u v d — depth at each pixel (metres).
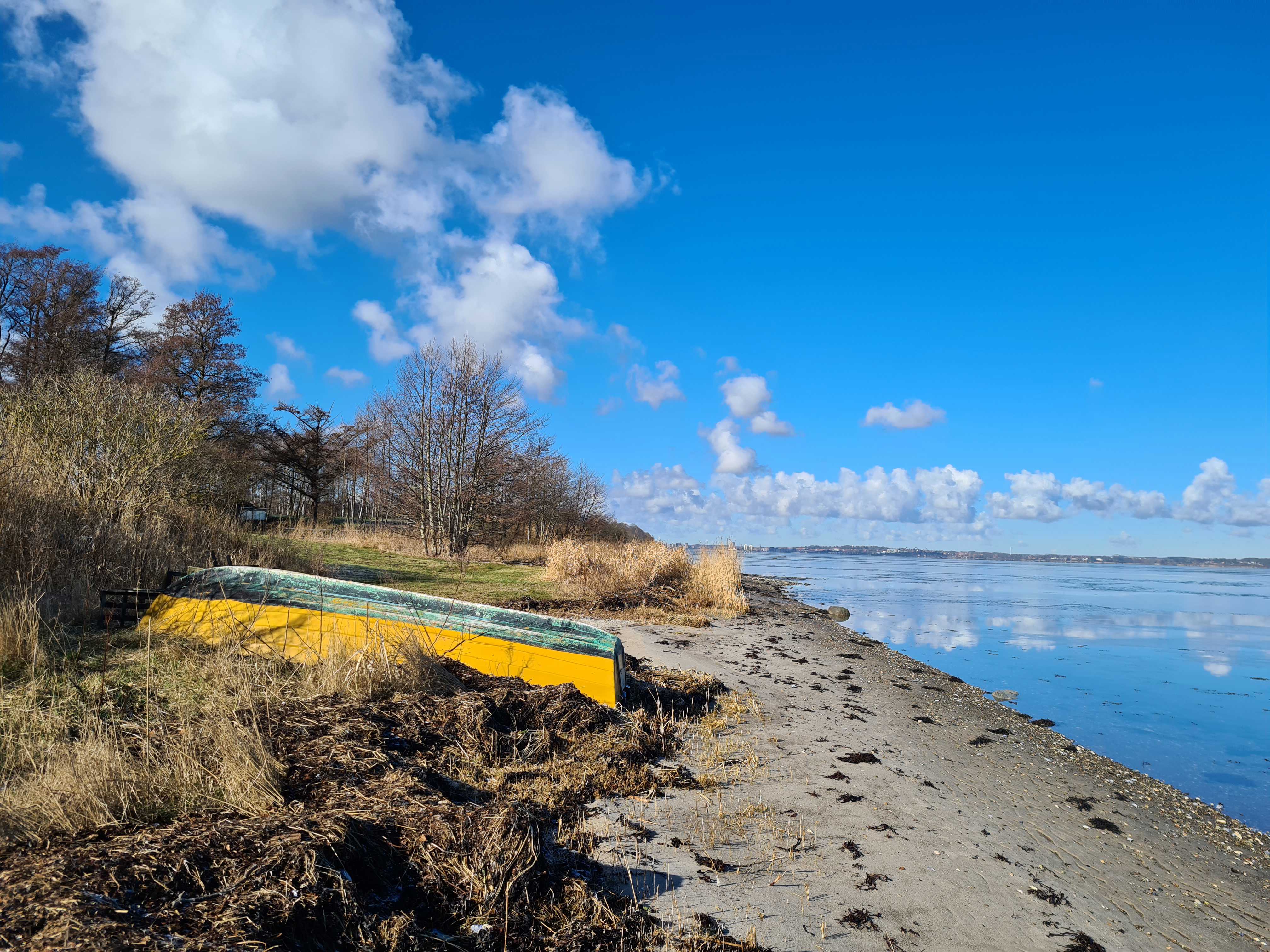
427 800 3.69
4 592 6.95
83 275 38.00
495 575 19.64
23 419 12.00
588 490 46.28
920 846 4.87
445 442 29.97
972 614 24.53
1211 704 11.40
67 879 2.48
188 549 10.80
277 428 33.66
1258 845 5.91
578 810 4.73
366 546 24.38
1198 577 70.00
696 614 15.72
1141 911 4.43
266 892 2.61
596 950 3.10
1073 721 10.05
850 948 3.50
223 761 3.76
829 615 21.38
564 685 6.55
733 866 4.21
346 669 5.82
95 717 4.38
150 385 30.92
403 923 2.80
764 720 7.71
